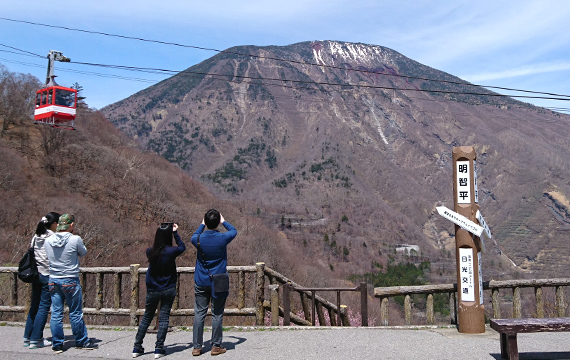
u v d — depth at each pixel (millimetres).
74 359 5359
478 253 6305
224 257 5426
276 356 5234
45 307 5938
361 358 5074
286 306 7227
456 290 6699
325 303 9258
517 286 6891
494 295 6926
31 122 76250
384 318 6945
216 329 5355
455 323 6762
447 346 5492
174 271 5531
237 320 15188
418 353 5227
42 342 5973
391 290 6906
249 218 115562
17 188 54562
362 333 6230
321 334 6215
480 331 6105
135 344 5430
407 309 6938
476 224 6074
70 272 5695
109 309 7285
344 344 5672
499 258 196375
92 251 41219
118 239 47812
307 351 5398
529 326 4781
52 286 5652
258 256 70438
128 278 21719
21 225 43969
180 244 5586
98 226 48219
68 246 5703
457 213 6262
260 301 7137
